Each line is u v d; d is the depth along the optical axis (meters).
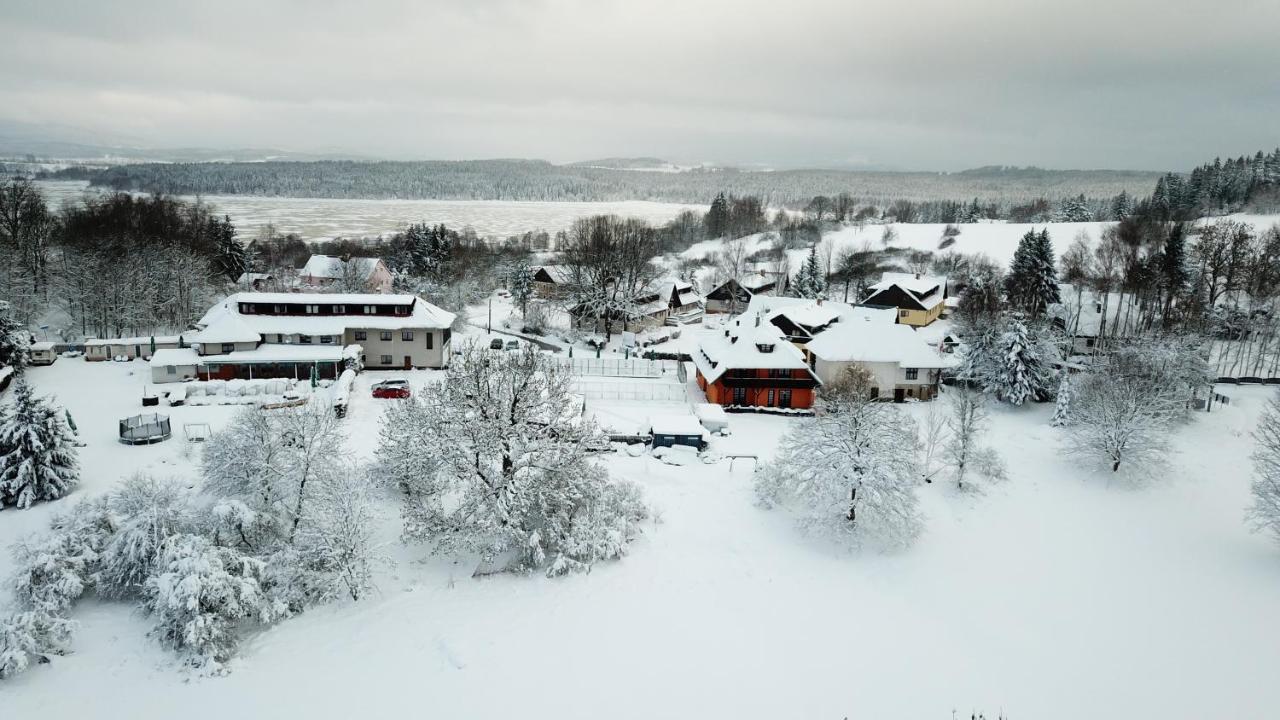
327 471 38.28
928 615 39.22
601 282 96.88
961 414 54.50
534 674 32.62
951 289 127.69
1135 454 54.56
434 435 39.75
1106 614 40.25
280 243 171.38
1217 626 39.47
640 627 36.31
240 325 67.94
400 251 145.00
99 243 91.94
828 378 71.31
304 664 32.12
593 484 42.78
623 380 75.75
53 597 31.56
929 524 47.94
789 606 38.84
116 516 35.44
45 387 62.28
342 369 69.50
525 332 101.81
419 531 39.12
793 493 48.78
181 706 29.22
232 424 40.41
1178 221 146.25
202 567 31.06
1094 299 108.19
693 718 30.92
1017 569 44.09
